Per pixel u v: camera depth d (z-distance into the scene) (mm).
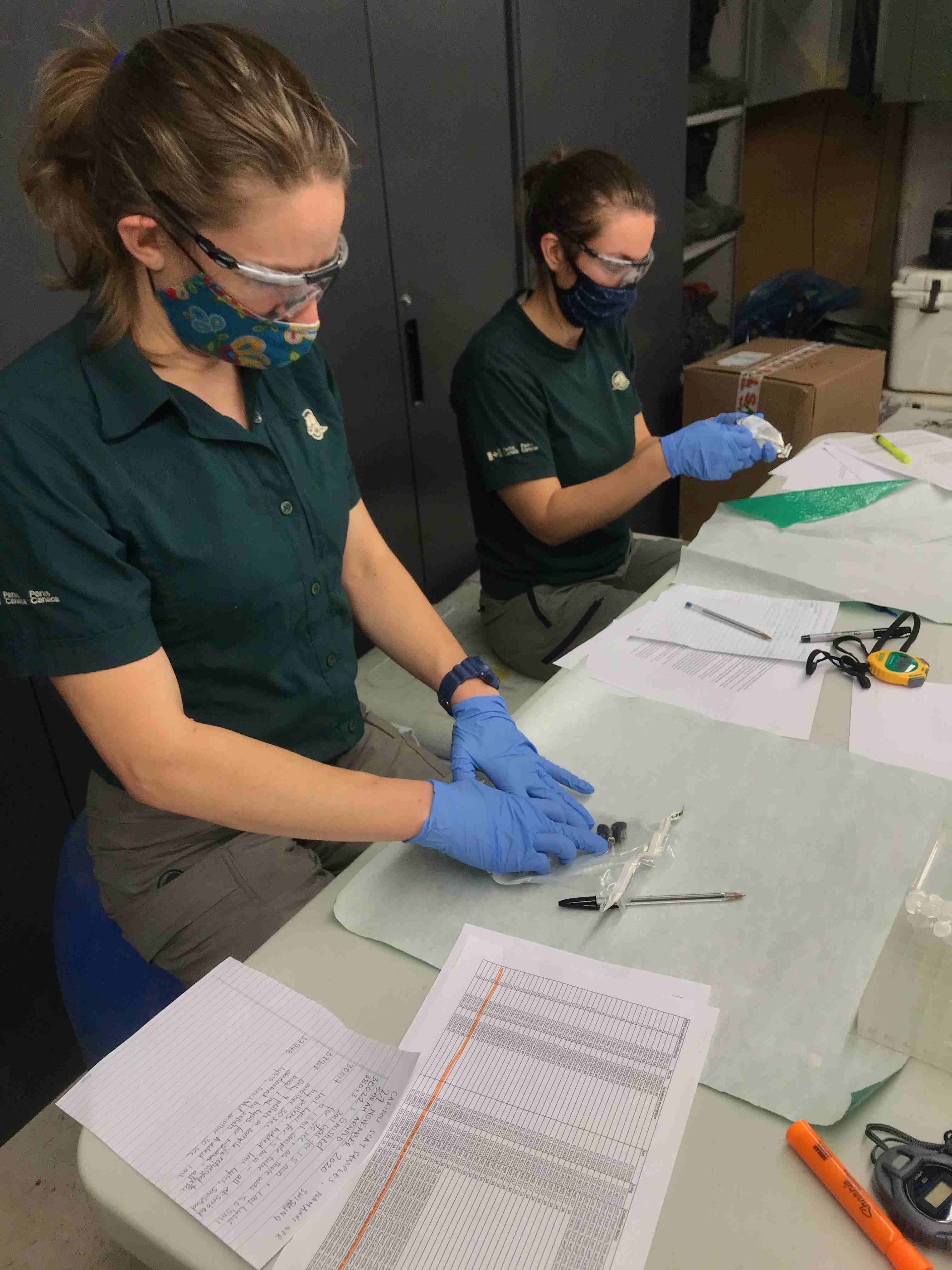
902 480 1541
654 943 742
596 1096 634
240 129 752
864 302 3879
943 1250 523
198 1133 645
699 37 3270
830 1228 548
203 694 1089
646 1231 555
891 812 833
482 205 2244
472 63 2094
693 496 2826
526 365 1722
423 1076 664
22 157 879
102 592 900
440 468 2371
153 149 769
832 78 3383
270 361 938
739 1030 664
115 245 863
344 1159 619
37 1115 1515
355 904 826
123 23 1432
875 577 1264
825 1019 663
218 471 992
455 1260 555
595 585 1910
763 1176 577
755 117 3771
